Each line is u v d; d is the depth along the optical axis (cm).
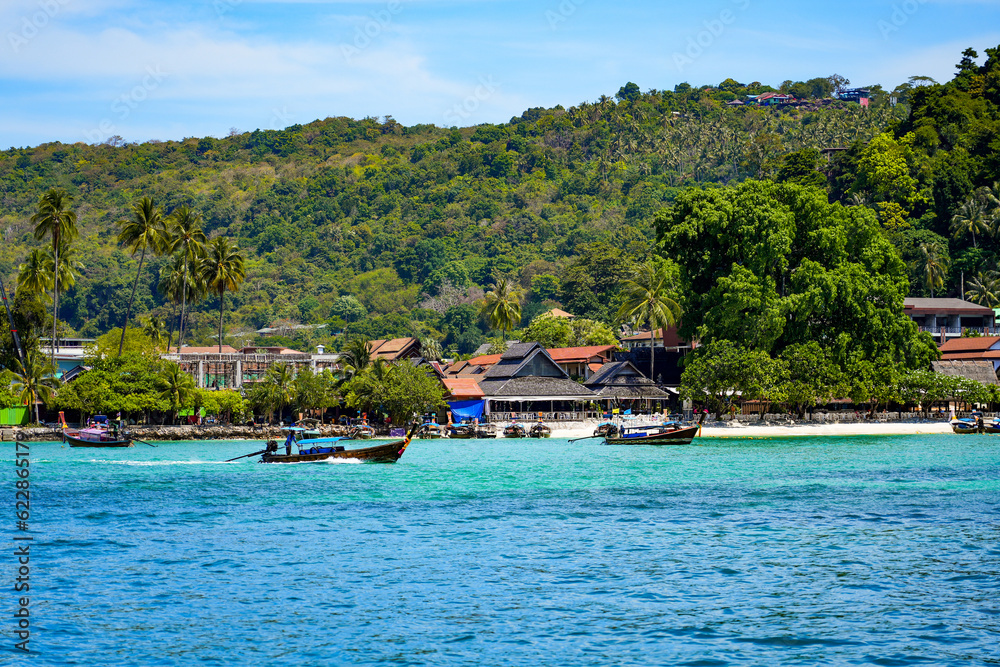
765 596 3409
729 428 12462
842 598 3375
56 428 12131
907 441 11194
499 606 3312
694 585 3578
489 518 5134
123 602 3372
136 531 4747
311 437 9525
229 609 3281
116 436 11156
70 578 3722
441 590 3531
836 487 6341
